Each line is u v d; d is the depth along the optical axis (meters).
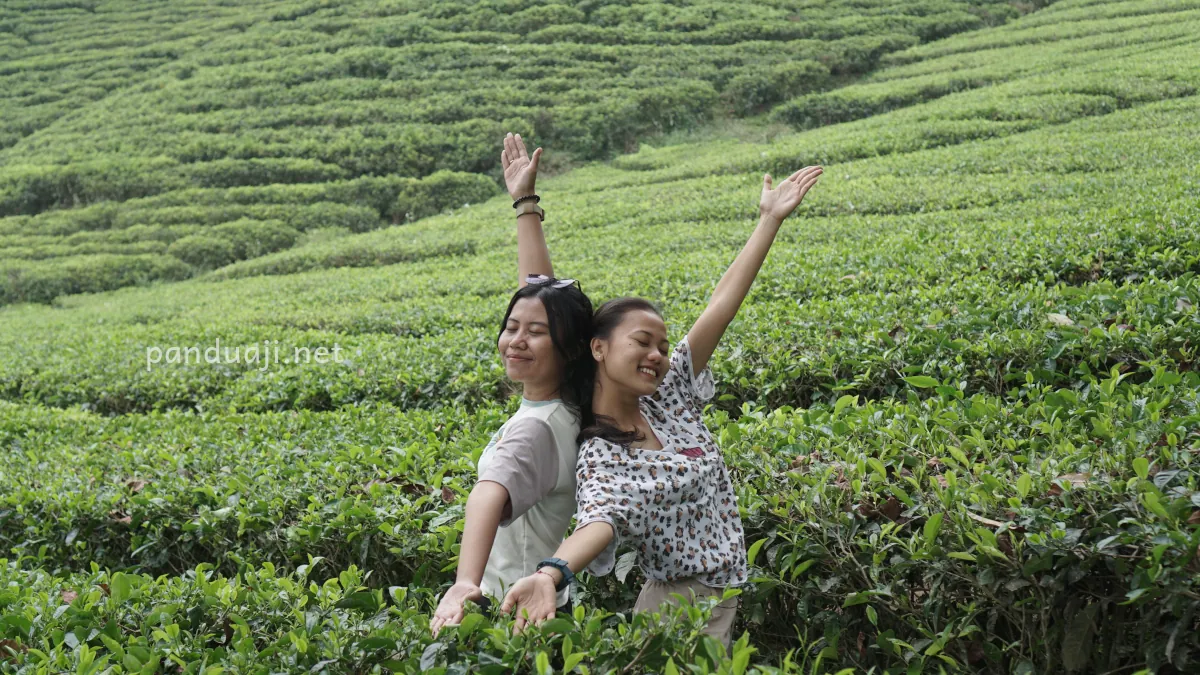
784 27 33.56
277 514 4.80
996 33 31.84
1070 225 9.50
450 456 5.23
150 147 29.97
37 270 23.34
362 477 5.03
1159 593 2.79
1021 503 3.14
